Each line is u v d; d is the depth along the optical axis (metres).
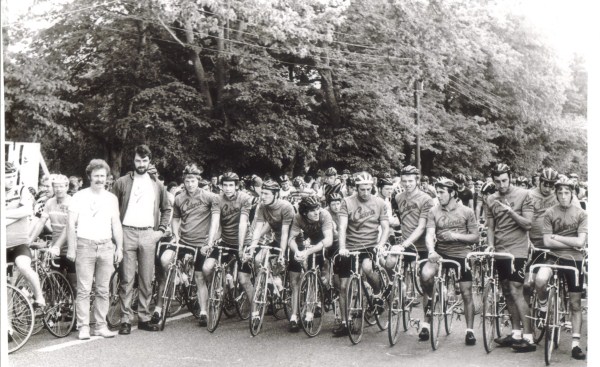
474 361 6.82
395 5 26.25
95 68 24.66
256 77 24.67
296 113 26.25
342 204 7.95
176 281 8.42
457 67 28.72
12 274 7.77
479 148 34.47
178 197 8.71
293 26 21.48
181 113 23.44
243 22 24.09
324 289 8.84
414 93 30.20
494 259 7.41
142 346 7.37
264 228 8.58
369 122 28.42
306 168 27.94
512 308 7.39
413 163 33.03
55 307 7.77
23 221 7.19
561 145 43.59
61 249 8.17
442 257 7.70
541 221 8.44
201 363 6.67
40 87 18.28
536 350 7.32
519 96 36.62
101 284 7.83
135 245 8.15
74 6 22.48
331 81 28.31
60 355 6.92
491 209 7.52
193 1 20.98
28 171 12.38
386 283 8.27
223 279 8.44
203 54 26.28
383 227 7.98
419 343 7.66
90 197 7.71
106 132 24.31
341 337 7.94
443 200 7.52
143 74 24.34
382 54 27.30
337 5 25.94
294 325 8.14
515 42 35.09
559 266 6.79
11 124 18.62
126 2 22.77
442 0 26.38
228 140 25.09
